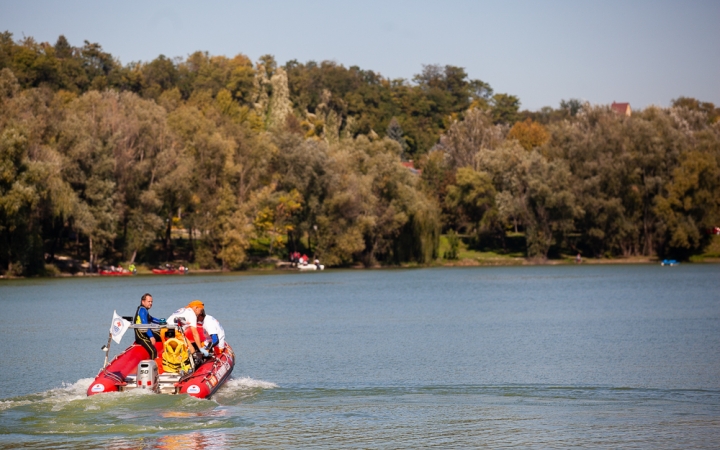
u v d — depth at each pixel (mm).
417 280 68625
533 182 87625
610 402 18172
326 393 19234
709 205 85562
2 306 45031
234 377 21469
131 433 15164
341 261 88625
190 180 79188
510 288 57844
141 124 75438
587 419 16531
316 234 86250
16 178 62250
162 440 14828
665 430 15625
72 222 70375
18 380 21734
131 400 16812
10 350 27703
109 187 71062
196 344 18719
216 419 16266
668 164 86688
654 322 34844
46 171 63094
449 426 15992
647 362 23891
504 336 30641
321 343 28875
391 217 88000
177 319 18672
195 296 51719
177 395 16906
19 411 16281
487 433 15508
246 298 50469
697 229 85312
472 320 36656
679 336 29953
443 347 27625
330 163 85688
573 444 14750
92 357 26000
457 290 56500
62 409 16422
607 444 14734
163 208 83000
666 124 87812
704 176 84562
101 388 16953
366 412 17250
